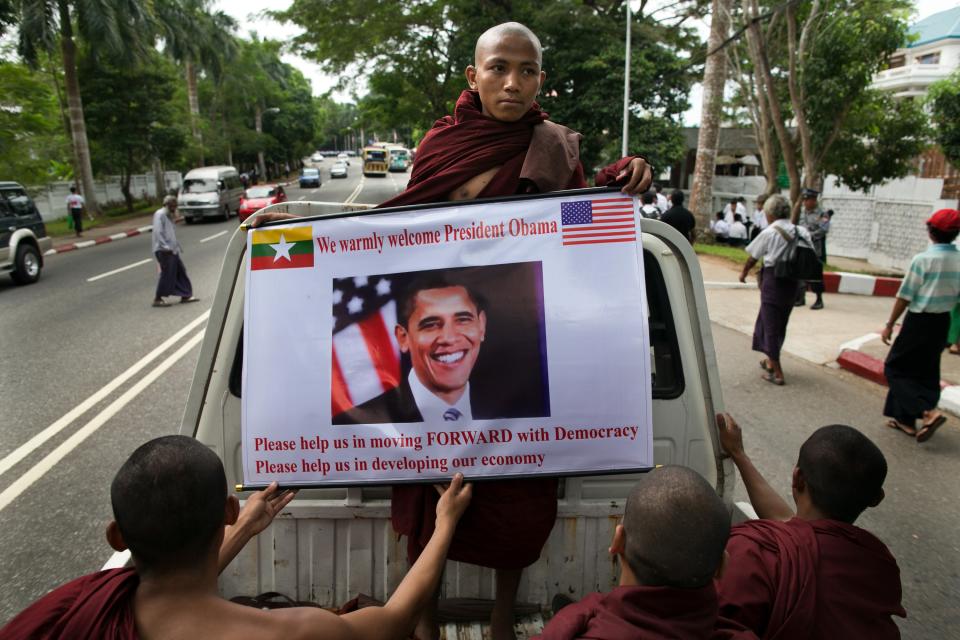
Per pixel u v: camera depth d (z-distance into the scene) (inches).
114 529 51.8
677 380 79.5
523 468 66.6
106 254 674.8
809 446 70.1
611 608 51.8
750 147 1314.0
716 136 715.4
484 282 67.5
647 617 50.2
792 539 64.6
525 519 68.7
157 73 1031.6
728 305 415.8
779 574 62.7
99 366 282.0
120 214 1104.8
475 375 66.7
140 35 906.7
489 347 66.8
